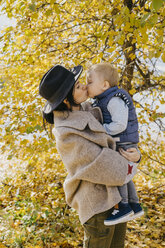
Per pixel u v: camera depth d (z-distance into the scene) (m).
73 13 3.71
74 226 3.26
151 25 1.71
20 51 3.06
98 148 1.56
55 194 4.09
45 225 3.38
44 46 3.56
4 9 2.84
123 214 1.63
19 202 3.95
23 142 2.70
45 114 1.78
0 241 3.09
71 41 3.90
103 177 1.53
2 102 3.00
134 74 3.90
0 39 2.84
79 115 1.61
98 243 1.67
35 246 2.95
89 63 3.21
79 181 1.65
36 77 3.03
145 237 3.21
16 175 4.78
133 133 1.78
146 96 3.68
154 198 4.14
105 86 1.79
